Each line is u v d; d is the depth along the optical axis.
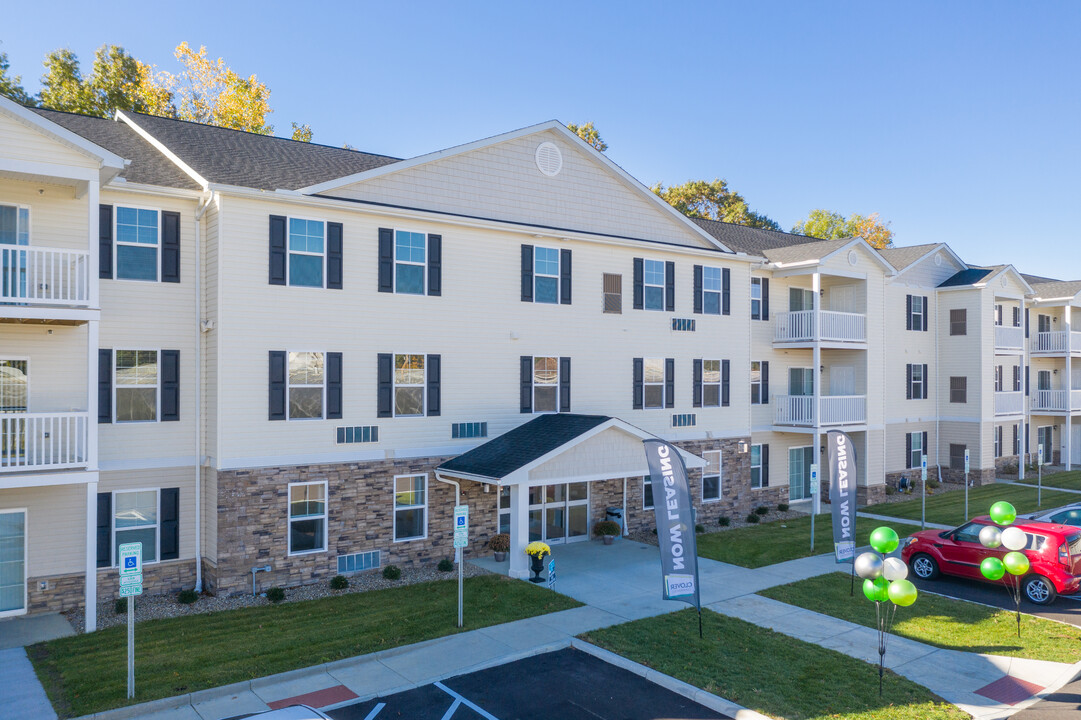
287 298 16.98
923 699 11.13
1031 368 38.88
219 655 12.54
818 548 21.14
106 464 15.77
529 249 20.81
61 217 15.36
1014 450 37.53
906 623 14.65
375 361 18.17
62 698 10.91
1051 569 15.88
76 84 35.00
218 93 38.03
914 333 33.41
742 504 25.56
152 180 16.42
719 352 25.00
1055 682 11.85
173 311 16.59
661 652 12.87
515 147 20.73
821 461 30.02
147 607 15.41
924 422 33.94
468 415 19.64
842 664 12.45
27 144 13.46
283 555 16.80
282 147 21.20
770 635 13.81
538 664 12.50
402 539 18.52
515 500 17.86
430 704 10.95
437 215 18.89
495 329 20.12
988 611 15.51
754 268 27.48
